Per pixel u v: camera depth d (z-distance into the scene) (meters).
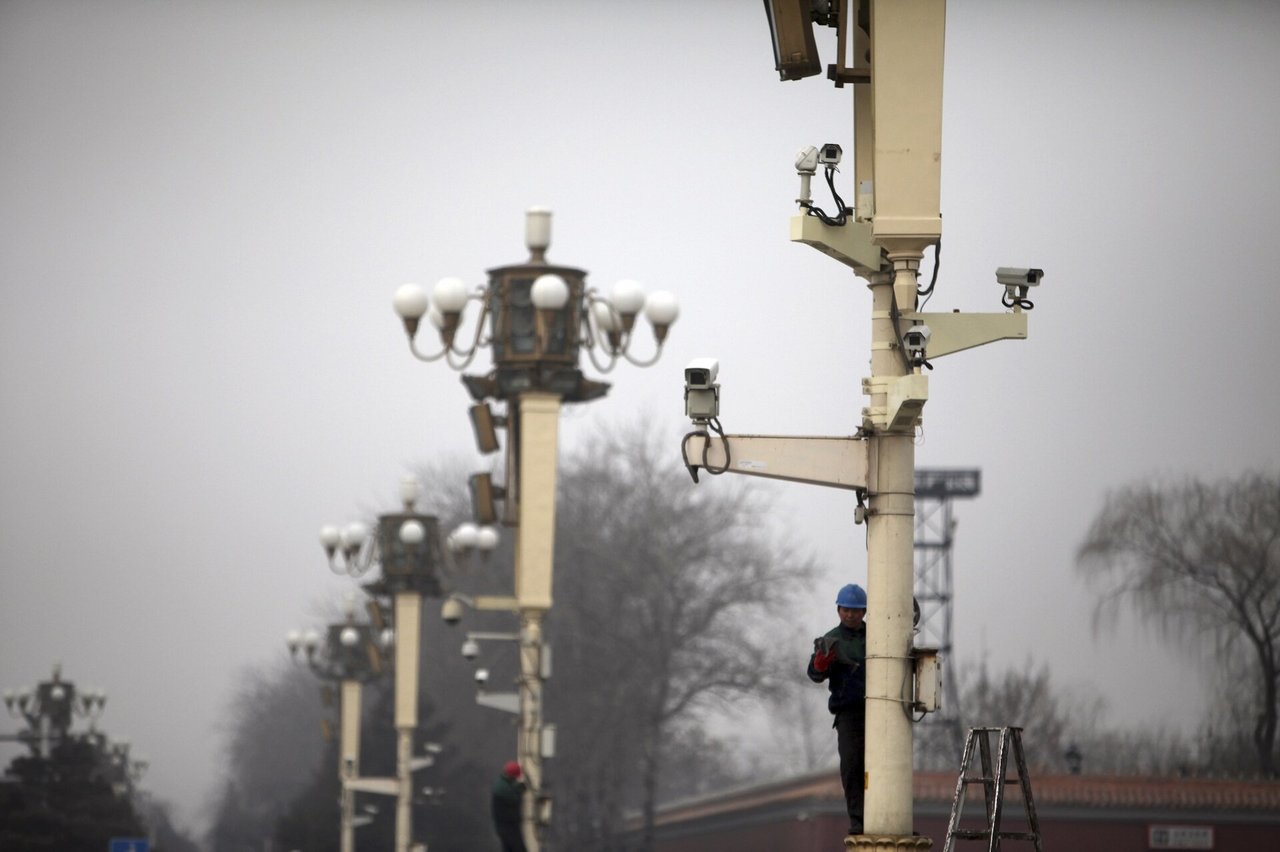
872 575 36.53
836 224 37.22
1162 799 148.88
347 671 156.88
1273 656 170.75
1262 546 170.75
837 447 36.75
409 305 83.75
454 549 108.25
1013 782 37.84
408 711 122.88
